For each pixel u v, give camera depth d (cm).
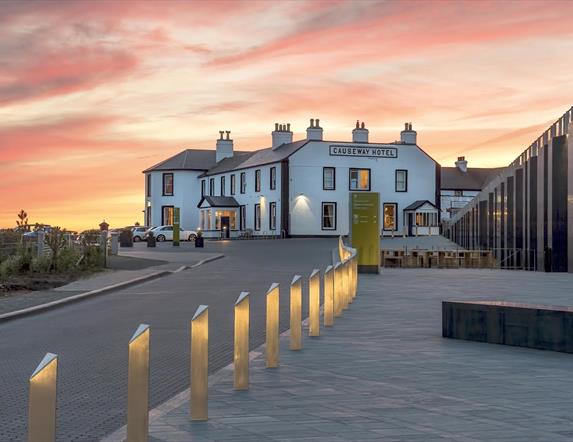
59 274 2403
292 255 3741
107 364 959
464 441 568
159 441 571
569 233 2500
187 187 8094
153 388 806
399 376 827
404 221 6800
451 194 8775
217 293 1895
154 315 1466
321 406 685
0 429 648
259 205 6825
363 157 6650
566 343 982
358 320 1318
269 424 621
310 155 6469
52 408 409
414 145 6856
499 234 3466
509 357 950
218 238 7231
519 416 646
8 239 2659
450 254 3159
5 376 884
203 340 635
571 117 2462
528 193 2942
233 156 8231
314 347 1028
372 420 634
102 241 2880
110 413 704
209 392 744
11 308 1520
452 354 973
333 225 6544
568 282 2141
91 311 1546
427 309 1481
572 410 669
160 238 6962
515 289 1897
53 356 414
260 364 901
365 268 2533
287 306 1572
